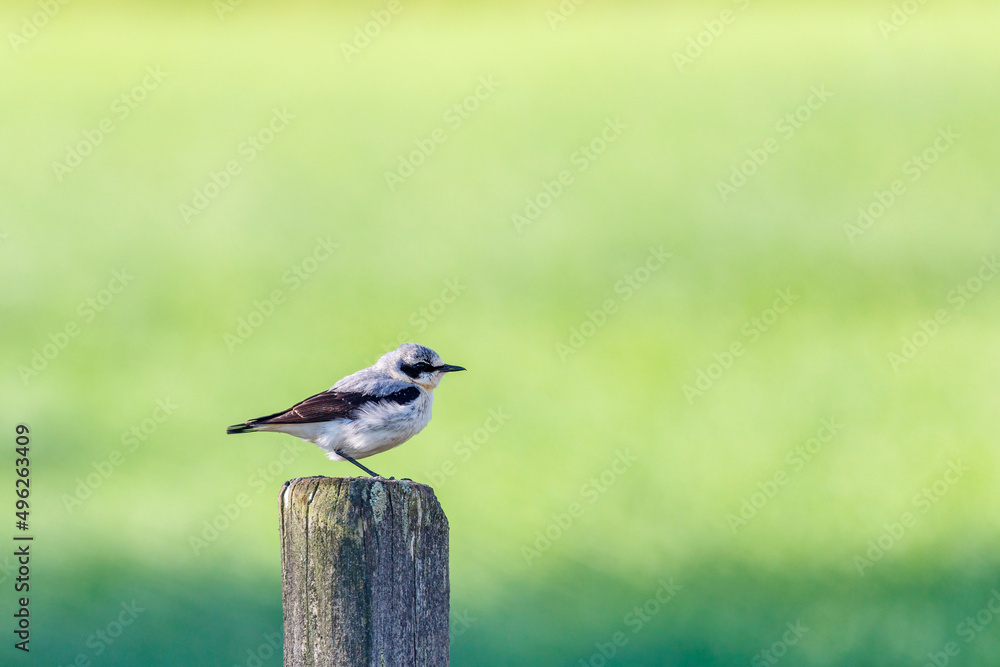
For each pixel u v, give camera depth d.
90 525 14.74
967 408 18.36
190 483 15.98
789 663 11.76
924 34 41.91
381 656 5.54
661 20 46.41
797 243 26.88
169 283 25.38
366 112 37.53
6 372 20.36
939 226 27.77
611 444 17.47
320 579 5.55
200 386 19.75
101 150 33.44
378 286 25.20
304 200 31.06
